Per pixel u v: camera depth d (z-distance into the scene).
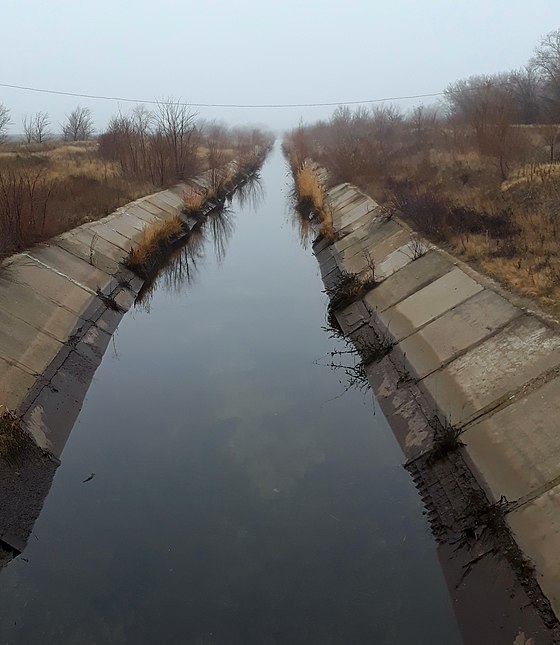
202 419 11.59
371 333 14.14
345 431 10.98
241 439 10.85
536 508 7.36
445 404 10.16
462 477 8.62
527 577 6.63
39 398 10.91
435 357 11.51
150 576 7.75
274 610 7.21
